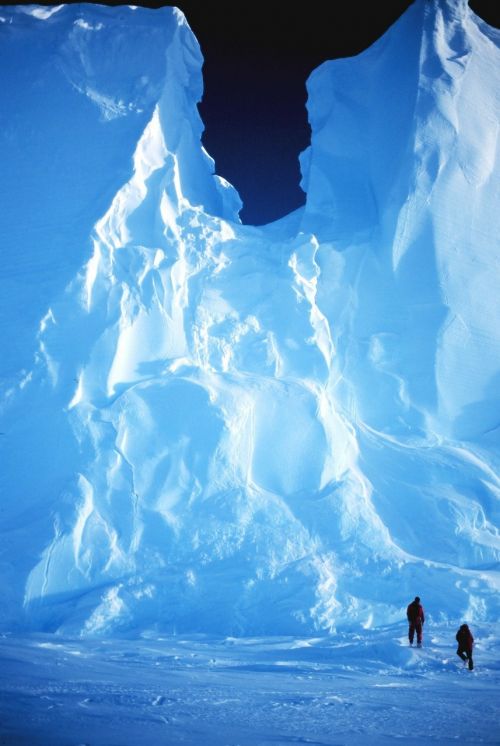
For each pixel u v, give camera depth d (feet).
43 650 53.26
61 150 92.22
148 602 68.13
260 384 83.46
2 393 78.84
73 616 65.10
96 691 34.86
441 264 95.25
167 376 82.02
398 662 51.88
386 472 85.30
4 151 92.84
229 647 59.52
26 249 86.58
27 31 99.76
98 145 92.12
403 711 33.63
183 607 68.54
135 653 54.29
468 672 49.29
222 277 91.50
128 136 92.48
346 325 94.73
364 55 106.83
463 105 98.53
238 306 90.53
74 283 82.48
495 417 94.63
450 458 87.45
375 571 73.36
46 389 79.10
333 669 49.42
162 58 98.22
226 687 39.32
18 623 65.31
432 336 93.76
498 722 31.45
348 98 105.70
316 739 25.89
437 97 96.99
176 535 73.26
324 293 95.40
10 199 90.02
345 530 76.64
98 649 55.62
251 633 67.00
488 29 106.63
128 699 32.91
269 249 94.94
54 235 86.63
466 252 96.32
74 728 25.35
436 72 98.53
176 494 76.02
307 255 92.79
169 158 93.09
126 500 74.18
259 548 73.26
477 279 96.17
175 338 84.94
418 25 101.60
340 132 104.22
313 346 89.25
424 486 84.28
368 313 95.55
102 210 86.74
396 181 95.71
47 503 72.69
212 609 68.44
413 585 72.38
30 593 66.54
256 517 75.66
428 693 40.37
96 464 74.95
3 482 75.15
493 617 70.79
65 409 77.30
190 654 54.85
